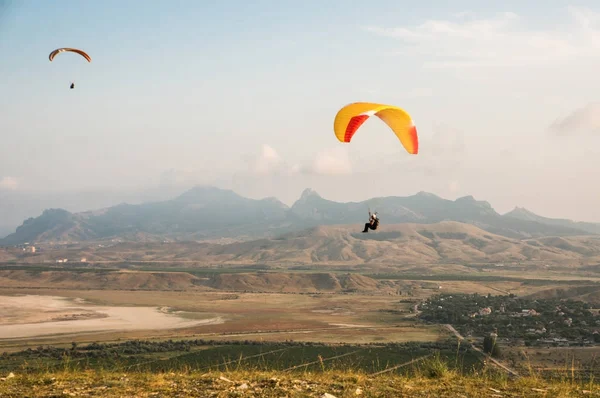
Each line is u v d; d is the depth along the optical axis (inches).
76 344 4726.9
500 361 3575.3
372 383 644.7
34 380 629.6
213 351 4185.5
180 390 586.9
